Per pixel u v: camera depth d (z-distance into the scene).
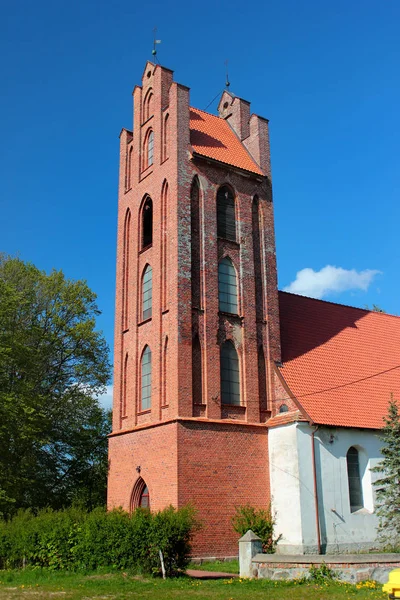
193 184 35.34
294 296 42.19
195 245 34.25
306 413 32.31
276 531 31.31
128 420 35.28
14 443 42.12
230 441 31.78
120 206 40.66
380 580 21.28
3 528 27.83
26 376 43.91
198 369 32.22
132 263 38.19
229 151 38.81
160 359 32.84
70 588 21.22
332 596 18.33
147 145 39.16
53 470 48.66
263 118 40.25
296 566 21.98
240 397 33.59
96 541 25.50
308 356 37.69
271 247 37.84
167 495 29.88
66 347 49.81
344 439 33.31
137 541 25.02
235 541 30.20
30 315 47.94
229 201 36.97
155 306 34.25
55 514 27.98
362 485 33.78
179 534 25.06
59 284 50.81
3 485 39.72
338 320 42.75
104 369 51.41
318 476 31.61
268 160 39.53
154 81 39.03
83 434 49.34
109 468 35.81
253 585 21.08
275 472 32.34
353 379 37.72
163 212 35.53
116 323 38.38
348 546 31.30
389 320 46.25
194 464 30.17
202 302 33.38
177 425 30.17
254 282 36.31
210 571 26.55
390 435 30.36
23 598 19.44
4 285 42.66
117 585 21.62
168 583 22.19
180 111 36.06
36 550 26.06
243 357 34.22
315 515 30.75
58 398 47.84
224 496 30.66
